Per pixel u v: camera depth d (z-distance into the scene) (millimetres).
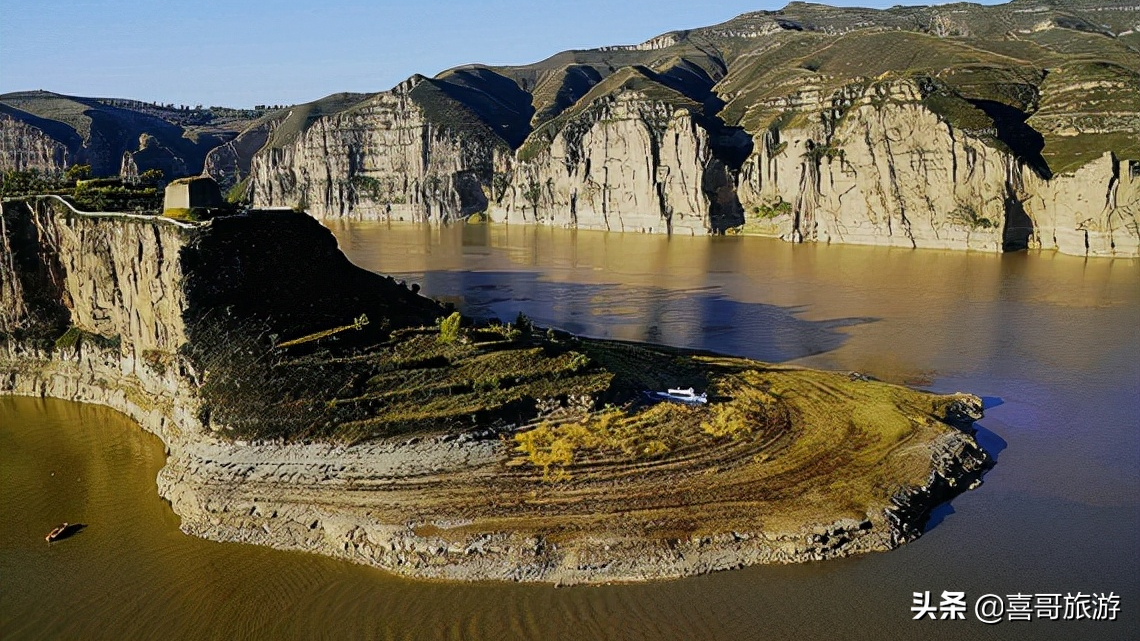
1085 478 69312
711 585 53656
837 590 53375
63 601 53750
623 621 50500
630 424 74312
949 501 65188
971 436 76938
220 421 70188
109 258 90562
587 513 60375
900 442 73000
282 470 65812
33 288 96500
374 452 67250
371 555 57000
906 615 51094
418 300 100250
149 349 85188
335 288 90500
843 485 65000
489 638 49281
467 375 77500
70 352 94062
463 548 56625
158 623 51469
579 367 80750
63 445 78500
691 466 67438
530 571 54875
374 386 74812
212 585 54844
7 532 62188
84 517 64312
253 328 79125
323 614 51688
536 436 70625
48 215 97312
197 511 63156
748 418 77562
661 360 97312
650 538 57500
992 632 49531
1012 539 59531
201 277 80250
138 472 72312
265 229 89625
